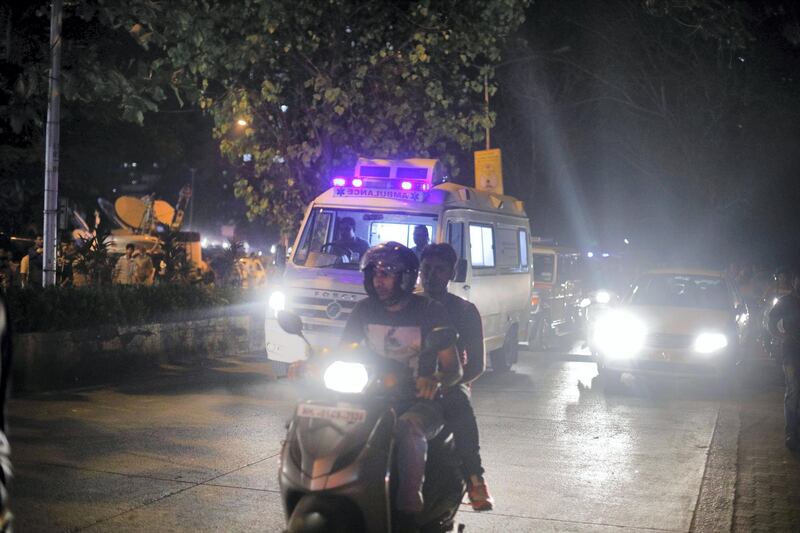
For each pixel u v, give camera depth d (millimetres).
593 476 8766
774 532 7184
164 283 16438
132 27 14898
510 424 11211
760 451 10117
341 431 4742
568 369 16938
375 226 13734
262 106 20281
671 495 8180
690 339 14008
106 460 8727
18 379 12031
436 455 5414
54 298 13102
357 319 5477
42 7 14648
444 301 6219
